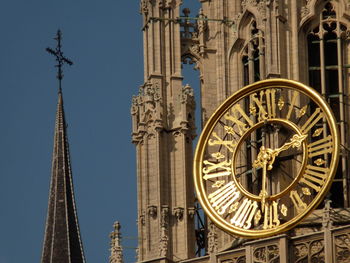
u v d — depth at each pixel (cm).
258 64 13238
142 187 13088
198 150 12938
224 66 13300
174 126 13150
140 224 13012
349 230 12388
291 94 12912
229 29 13350
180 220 12988
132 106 13225
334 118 12681
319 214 12738
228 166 12900
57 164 14500
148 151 13100
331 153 12688
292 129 12794
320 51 13125
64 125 14638
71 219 14300
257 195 12800
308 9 13162
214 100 13312
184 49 13375
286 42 13125
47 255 14138
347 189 12875
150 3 13362
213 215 12775
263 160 12788
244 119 12925
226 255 12638
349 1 13175
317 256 12444
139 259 12950
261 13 13175
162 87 13225
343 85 13088
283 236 12488
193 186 13075
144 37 13350
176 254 12925
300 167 12719
